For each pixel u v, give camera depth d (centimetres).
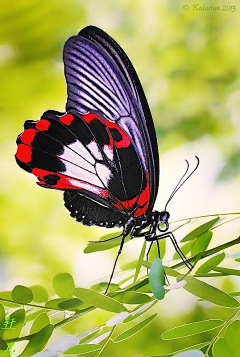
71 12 78
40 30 77
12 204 76
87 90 60
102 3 79
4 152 77
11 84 77
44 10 77
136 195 59
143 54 80
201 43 79
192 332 54
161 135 77
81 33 59
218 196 76
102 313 70
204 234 58
